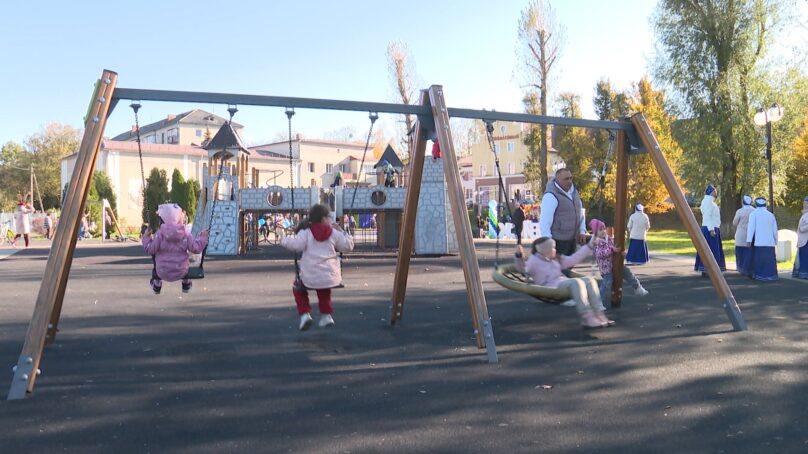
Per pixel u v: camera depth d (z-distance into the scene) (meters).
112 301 10.84
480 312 6.61
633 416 4.70
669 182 8.45
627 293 11.66
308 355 6.72
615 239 9.75
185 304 10.49
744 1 31.28
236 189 24.98
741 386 5.44
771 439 4.21
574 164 48.66
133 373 6.00
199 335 7.82
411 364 6.33
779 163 31.77
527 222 39.34
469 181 85.19
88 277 15.23
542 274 8.41
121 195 60.69
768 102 31.09
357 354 6.76
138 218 61.72
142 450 4.09
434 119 7.37
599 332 7.89
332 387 5.54
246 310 9.83
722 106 31.95
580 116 50.31
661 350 6.86
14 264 19.73
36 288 13.02
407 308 9.97
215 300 10.98
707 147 32.16
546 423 4.57
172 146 64.81
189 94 6.79
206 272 16.62
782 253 19.03
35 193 80.75
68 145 82.88
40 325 5.55
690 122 32.97
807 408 4.83
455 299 11.00
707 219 15.69
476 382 5.67
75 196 6.07
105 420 4.68
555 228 8.83
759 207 13.98
